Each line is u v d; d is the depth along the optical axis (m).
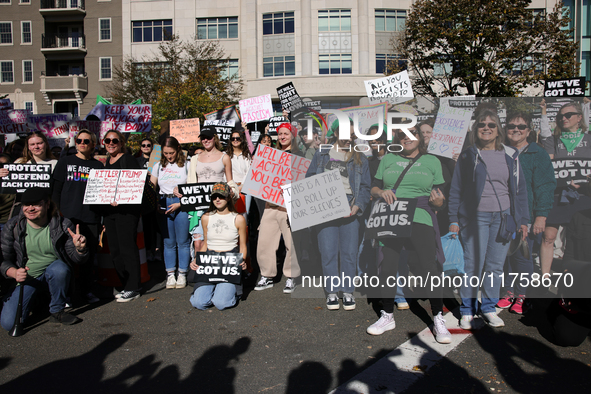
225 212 4.65
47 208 4.10
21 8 32.97
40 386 2.89
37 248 4.01
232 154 5.89
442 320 3.59
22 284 3.88
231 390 2.81
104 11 31.78
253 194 4.88
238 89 26.38
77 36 33.50
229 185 5.00
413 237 3.65
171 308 4.47
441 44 16.86
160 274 6.00
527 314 4.14
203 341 3.59
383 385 2.84
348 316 4.14
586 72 24.59
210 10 29.73
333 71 27.78
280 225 4.96
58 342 3.63
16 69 33.31
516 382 2.88
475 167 3.77
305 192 4.20
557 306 3.44
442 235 3.85
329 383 2.88
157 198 5.34
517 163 3.79
